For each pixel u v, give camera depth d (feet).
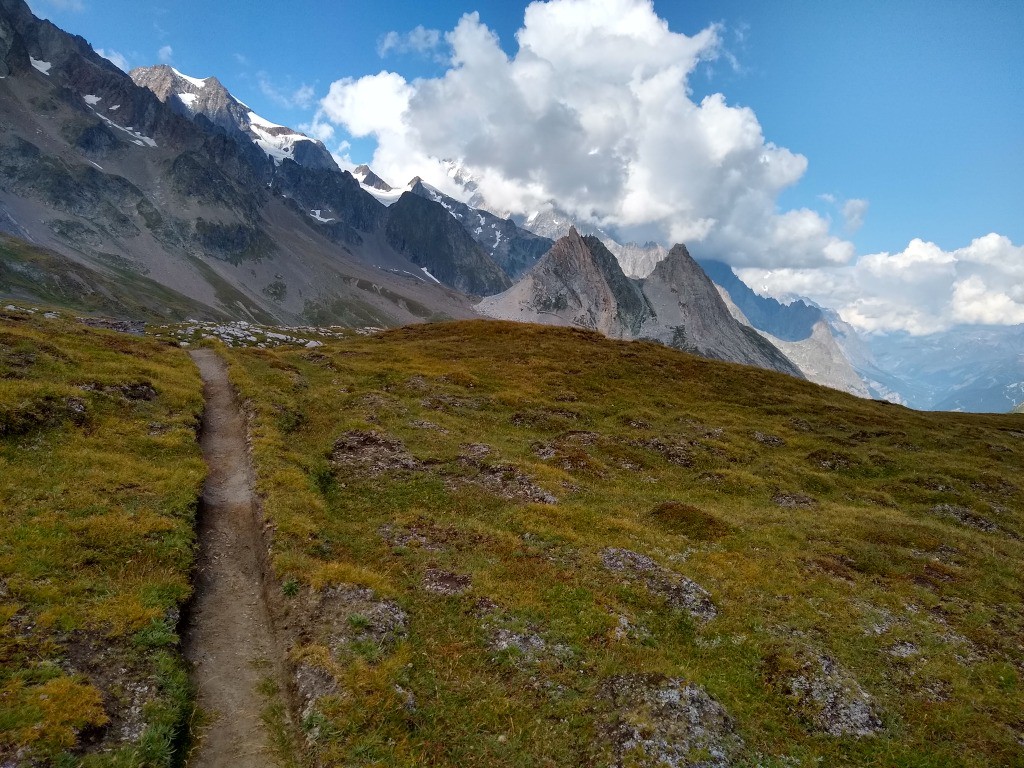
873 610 91.86
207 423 136.67
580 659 70.90
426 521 102.78
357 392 179.01
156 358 176.55
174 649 60.13
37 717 45.52
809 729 65.92
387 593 74.79
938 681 75.77
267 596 73.72
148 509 83.61
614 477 145.28
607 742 57.88
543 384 228.43
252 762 50.06
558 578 88.33
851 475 171.83
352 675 58.59
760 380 280.10
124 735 47.96
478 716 59.67
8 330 142.61
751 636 80.84
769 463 167.84
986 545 125.70
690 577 94.38
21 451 92.07
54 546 68.59
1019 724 68.39
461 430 162.20
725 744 59.93
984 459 191.62
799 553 109.50
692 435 186.70
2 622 54.54
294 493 100.58
